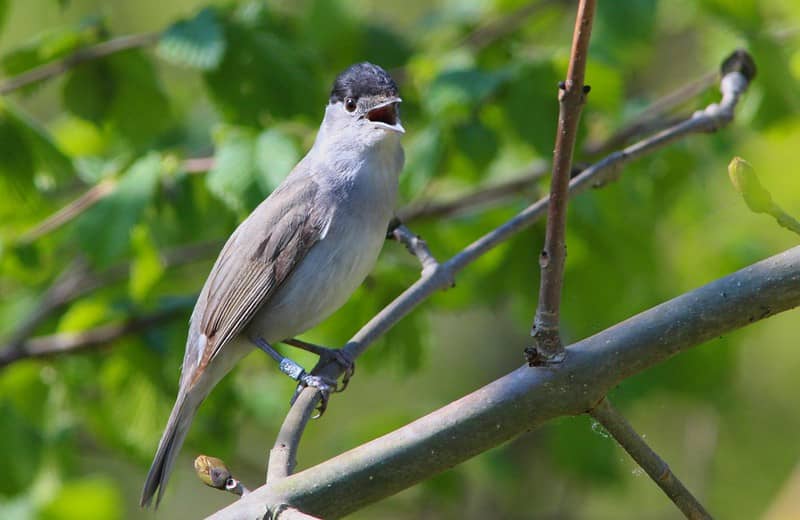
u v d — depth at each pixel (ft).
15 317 39.01
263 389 38.52
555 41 41.29
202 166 32.27
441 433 16.21
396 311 24.21
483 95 31.60
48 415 36.88
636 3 34.35
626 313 35.68
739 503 46.96
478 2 39.11
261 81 32.68
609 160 25.02
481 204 36.58
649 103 38.63
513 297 36.14
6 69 33.78
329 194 26.07
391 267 34.09
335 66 37.40
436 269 24.48
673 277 38.93
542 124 31.96
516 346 54.80
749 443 47.80
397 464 16.22
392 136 26.14
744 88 26.68
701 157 38.75
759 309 15.88
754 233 41.42
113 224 30.83
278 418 37.99
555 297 15.93
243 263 26.35
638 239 35.73
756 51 33.96
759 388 48.75
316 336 33.91
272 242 26.14
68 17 53.36
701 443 46.37
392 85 26.68
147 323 35.50
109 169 34.63
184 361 27.71
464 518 43.60
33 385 36.52
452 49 37.22
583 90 15.29
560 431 38.55
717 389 39.17
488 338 55.16
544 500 46.96
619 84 32.91
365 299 33.91
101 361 35.76
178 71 44.37
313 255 26.04
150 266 32.53
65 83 34.12
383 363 35.01
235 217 31.99
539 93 32.01
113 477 52.42
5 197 32.40
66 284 38.55
